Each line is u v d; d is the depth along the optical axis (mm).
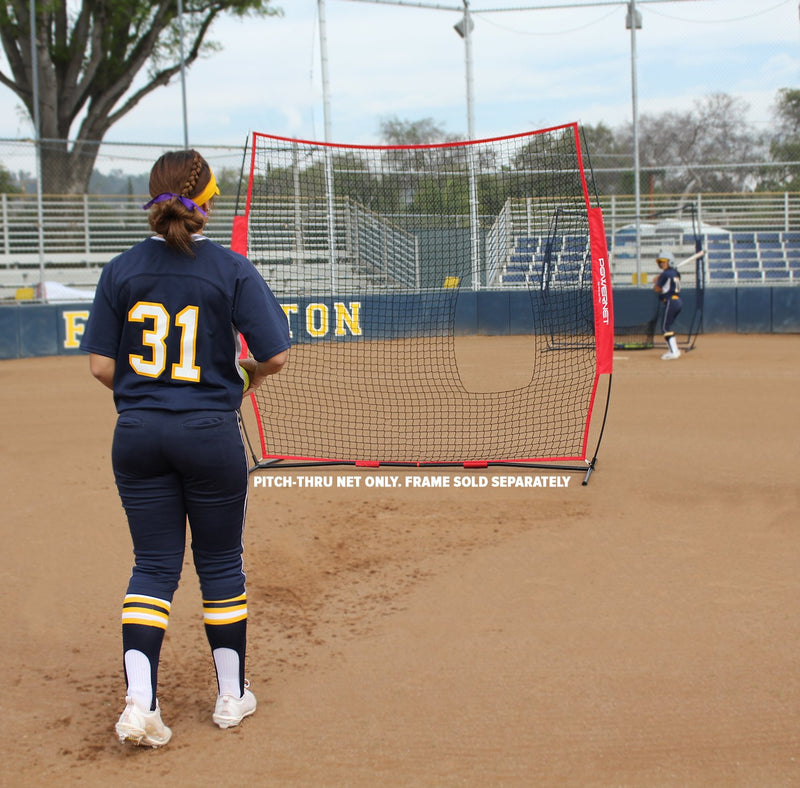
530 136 6410
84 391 11125
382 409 9117
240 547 3090
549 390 10273
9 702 3234
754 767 2756
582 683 3342
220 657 3029
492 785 2664
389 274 12820
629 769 2750
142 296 2850
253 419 8578
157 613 2895
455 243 13562
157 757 2838
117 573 4633
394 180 12781
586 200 6207
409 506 5785
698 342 16438
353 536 5195
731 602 4117
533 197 10984
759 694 3230
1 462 7043
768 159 21828
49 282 17672
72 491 6180
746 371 12242
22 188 19969
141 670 2826
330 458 7039
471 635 3818
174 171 2861
